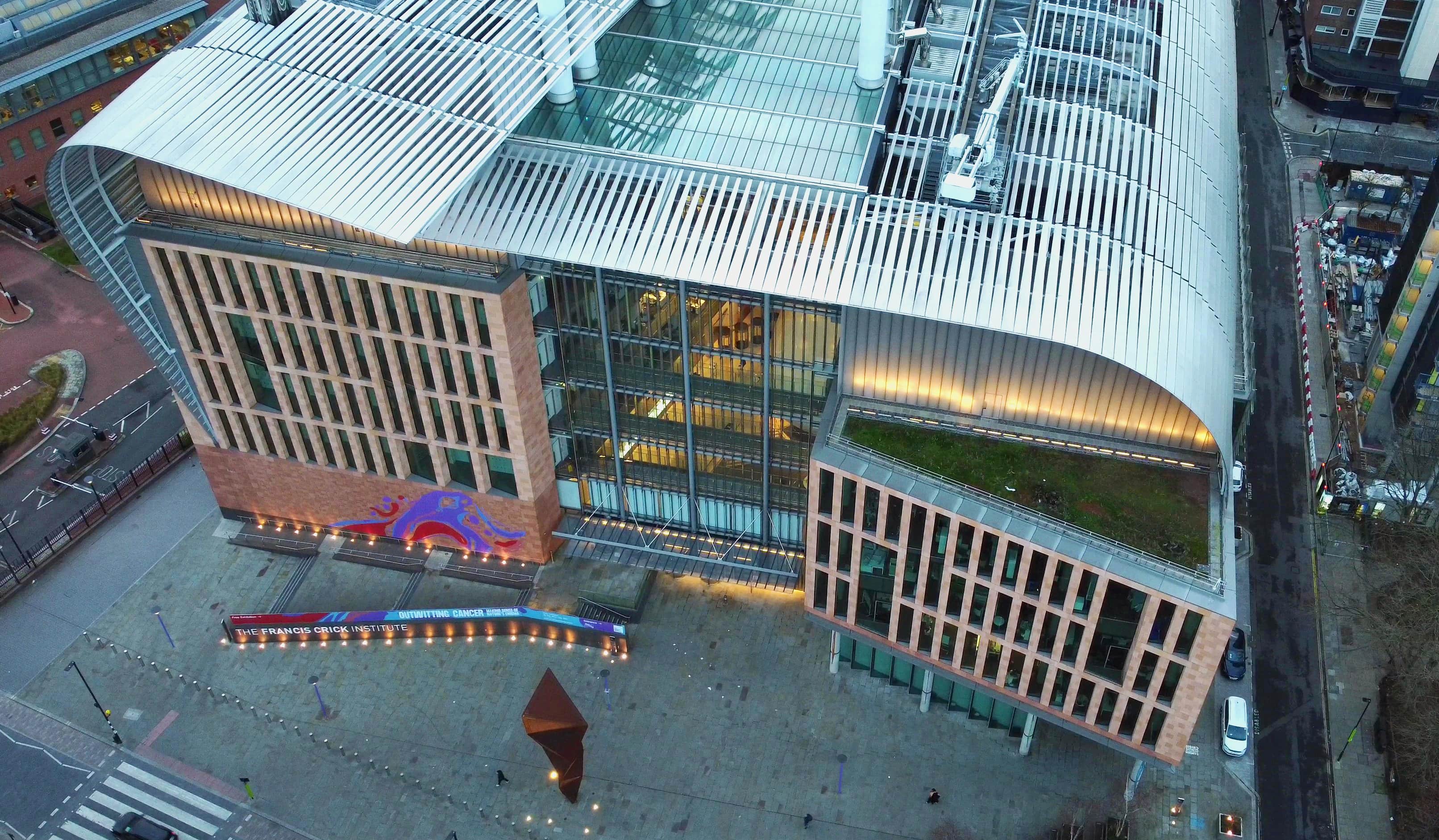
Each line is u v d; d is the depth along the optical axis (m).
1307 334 107.81
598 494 89.00
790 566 85.56
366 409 84.38
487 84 74.94
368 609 89.94
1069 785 77.06
